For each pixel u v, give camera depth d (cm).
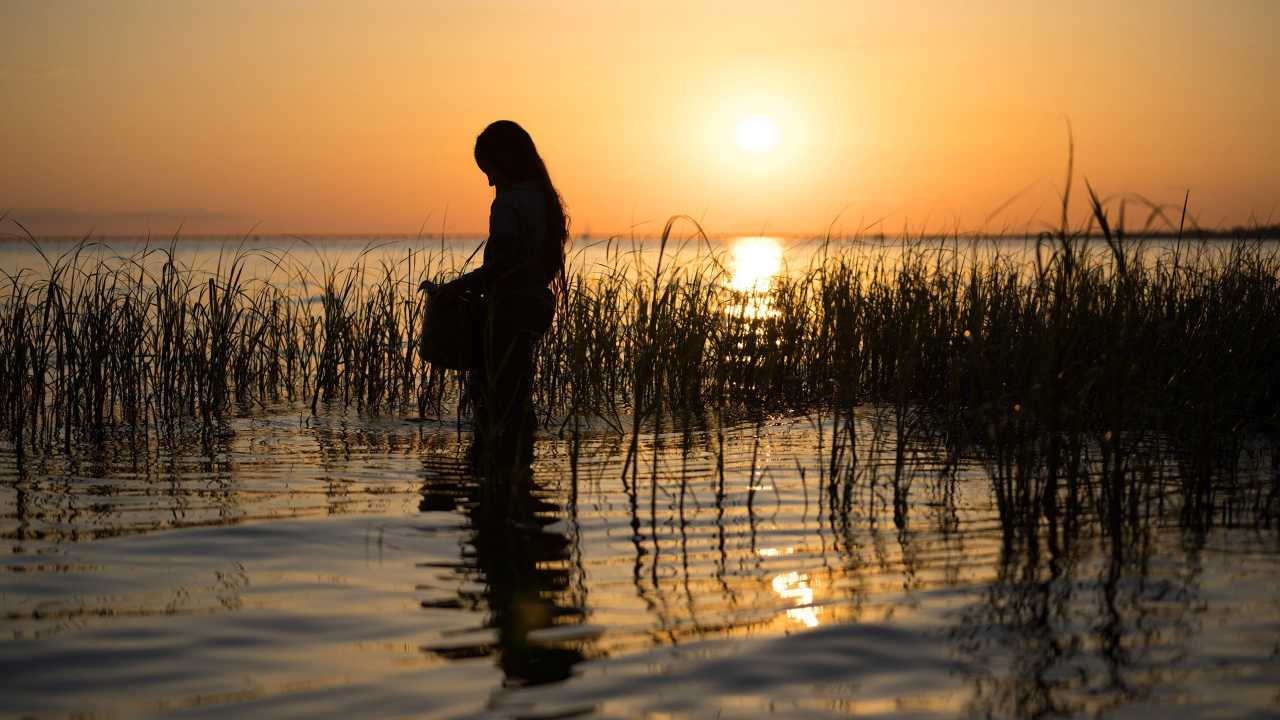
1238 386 491
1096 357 404
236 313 738
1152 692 207
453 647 235
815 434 539
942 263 705
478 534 338
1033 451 372
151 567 298
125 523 351
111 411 600
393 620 254
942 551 318
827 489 409
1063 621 250
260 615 257
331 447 509
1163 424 468
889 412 603
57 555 311
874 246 736
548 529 346
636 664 225
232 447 510
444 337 530
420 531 341
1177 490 398
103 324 641
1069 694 207
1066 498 389
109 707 202
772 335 676
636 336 630
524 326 535
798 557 312
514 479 428
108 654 230
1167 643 235
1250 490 400
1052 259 394
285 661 227
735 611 261
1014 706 202
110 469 450
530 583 285
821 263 693
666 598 271
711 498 393
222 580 287
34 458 479
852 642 237
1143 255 521
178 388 654
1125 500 379
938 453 480
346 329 721
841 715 198
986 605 264
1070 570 295
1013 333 532
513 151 534
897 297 685
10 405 577
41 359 586
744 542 329
